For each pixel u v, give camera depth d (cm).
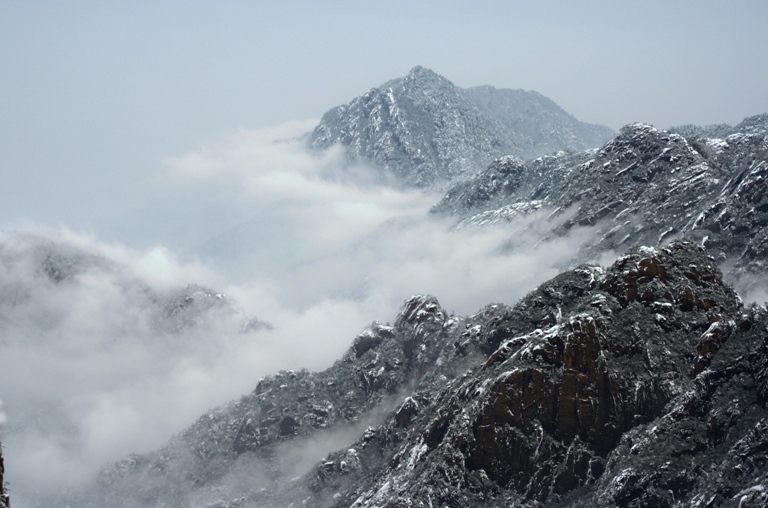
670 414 15050
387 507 15638
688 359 15888
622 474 14538
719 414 14588
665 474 14275
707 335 15888
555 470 15450
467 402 16675
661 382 15638
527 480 15500
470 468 15800
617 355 16000
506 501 15338
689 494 13950
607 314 16450
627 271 17125
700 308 16625
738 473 13625
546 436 15662
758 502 12875
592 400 15650
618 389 15662
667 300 16650
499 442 15750
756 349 15138
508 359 16650
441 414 16950
